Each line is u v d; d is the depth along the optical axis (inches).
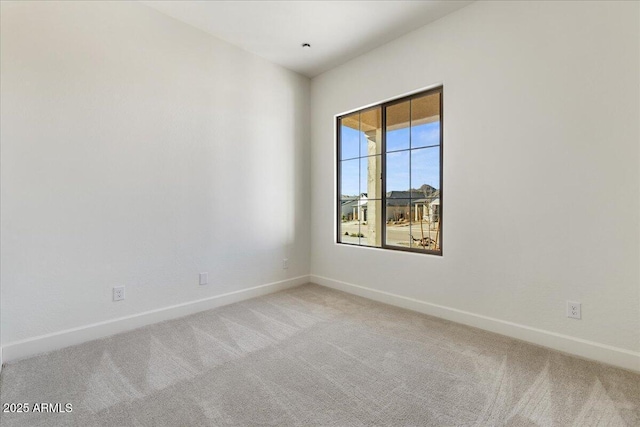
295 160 148.9
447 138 105.1
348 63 137.6
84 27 88.9
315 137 154.1
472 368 74.8
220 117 120.3
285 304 123.0
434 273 109.7
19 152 79.4
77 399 63.2
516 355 81.0
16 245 79.4
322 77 149.6
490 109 95.0
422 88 112.0
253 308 118.3
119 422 56.7
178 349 84.9
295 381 69.9
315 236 154.9
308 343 88.6
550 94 83.9
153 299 103.7
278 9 101.7
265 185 136.3
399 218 126.6
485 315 97.4
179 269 109.7
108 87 93.3
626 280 74.3
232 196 124.6
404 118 124.1
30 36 80.5
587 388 66.4
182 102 109.5
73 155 87.4
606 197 76.4
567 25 80.9
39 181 82.3
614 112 74.9
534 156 87.0
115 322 95.3
